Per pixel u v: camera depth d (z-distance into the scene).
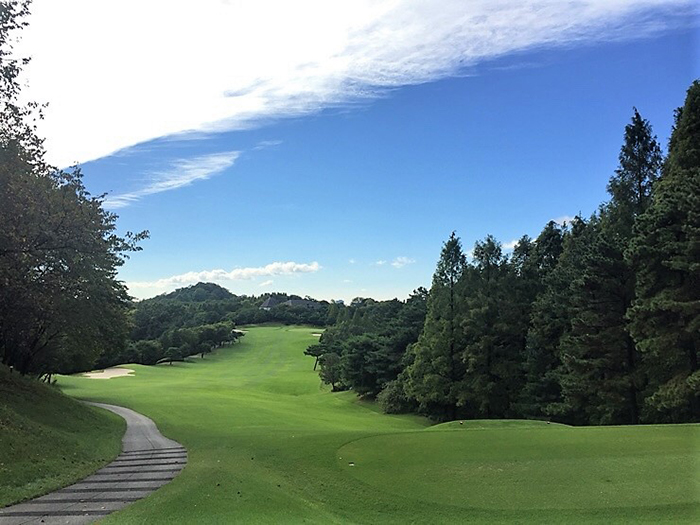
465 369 43.78
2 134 18.23
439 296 45.28
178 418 33.34
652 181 34.78
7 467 14.71
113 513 10.91
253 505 11.95
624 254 28.41
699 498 12.25
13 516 10.80
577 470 14.71
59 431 22.47
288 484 14.81
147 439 25.23
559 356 37.47
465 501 12.89
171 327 119.31
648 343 26.22
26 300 24.78
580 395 33.50
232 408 39.88
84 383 61.72
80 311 31.75
